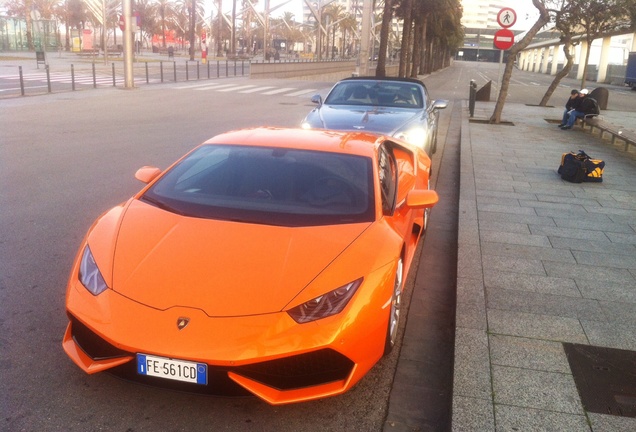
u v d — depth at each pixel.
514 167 9.50
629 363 3.36
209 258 3.01
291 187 3.69
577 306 4.13
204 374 2.60
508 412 2.84
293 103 19.56
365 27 26.94
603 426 2.76
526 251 5.31
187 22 102.50
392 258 3.21
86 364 2.84
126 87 22.16
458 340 3.55
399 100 9.09
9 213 6.16
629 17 20.16
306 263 3.01
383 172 4.14
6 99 16.86
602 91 22.09
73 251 5.12
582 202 7.26
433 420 2.98
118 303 2.79
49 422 2.79
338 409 3.03
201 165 3.95
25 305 4.02
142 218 3.42
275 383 2.73
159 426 2.80
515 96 29.86
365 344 2.89
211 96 20.81
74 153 9.51
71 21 73.69
